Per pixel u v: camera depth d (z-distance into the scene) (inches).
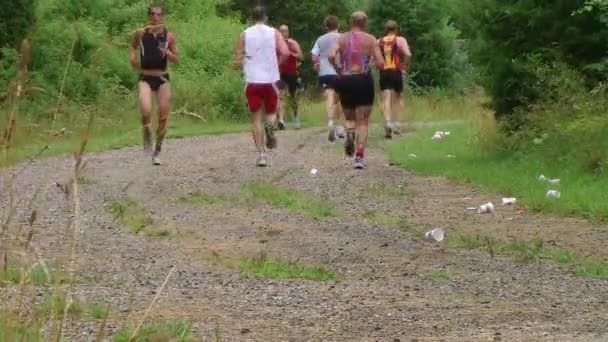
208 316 610.9
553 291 694.5
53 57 2145.7
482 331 573.6
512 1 1460.4
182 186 1282.0
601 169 1216.8
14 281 606.2
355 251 859.4
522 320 604.1
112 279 713.0
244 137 2241.6
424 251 861.2
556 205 1073.5
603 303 653.9
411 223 1013.8
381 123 2847.0
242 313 621.6
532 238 916.0
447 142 1845.5
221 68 3083.2
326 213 1068.5
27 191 1143.6
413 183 1339.8
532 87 1448.1
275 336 560.1
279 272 755.4
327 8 5098.4
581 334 565.0
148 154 1544.0
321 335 564.4
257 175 1417.3
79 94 1173.1
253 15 1560.0
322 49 2006.6
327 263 805.2
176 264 781.9
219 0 3587.6
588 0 1402.6
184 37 3107.8
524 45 1470.2
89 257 780.0
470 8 1498.5
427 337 558.9
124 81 2487.7
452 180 1357.0
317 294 684.7
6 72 1850.4
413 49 4498.0
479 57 1504.7
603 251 846.5
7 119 391.9
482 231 962.1
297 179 1378.0
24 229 876.6
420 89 3912.4
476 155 1553.9
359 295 681.6
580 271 762.2
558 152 1333.7
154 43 1489.9
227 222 1013.2
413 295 682.8
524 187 1198.9
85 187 1224.8
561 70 1397.6
